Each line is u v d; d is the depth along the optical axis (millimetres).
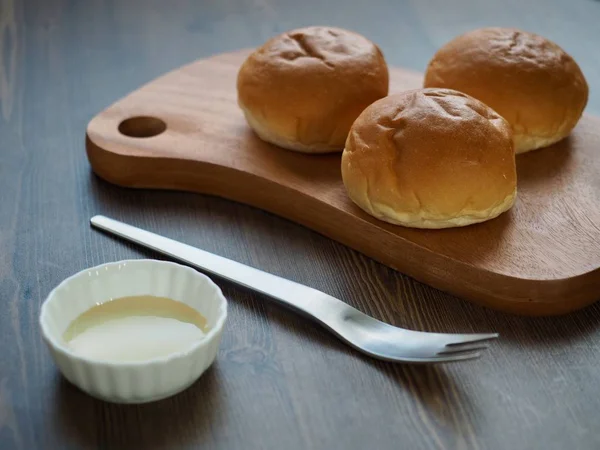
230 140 500
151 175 483
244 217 468
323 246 446
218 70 575
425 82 516
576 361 380
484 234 427
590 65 639
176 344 358
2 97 571
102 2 722
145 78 605
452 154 420
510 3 743
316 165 480
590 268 404
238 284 406
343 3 740
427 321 400
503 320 403
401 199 421
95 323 367
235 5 731
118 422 348
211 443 341
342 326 384
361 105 485
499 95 484
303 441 343
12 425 346
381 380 367
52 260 427
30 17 686
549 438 346
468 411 355
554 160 490
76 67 615
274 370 370
